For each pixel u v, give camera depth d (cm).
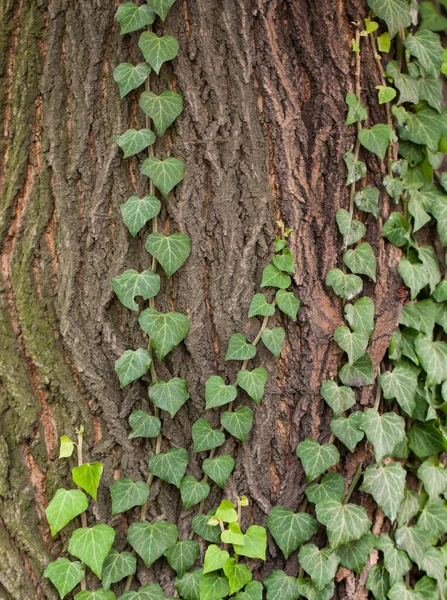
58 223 129
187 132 130
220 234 131
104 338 130
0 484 128
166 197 130
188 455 131
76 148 129
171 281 131
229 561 129
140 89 129
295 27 131
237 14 129
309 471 130
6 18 129
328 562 131
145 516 130
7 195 129
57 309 130
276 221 131
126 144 128
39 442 129
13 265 129
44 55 129
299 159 131
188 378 131
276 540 130
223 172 130
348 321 131
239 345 130
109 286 130
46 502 129
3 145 129
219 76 130
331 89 131
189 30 129
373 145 131
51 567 127
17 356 129
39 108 129
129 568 129
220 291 131
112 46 129
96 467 128
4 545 127
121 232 130
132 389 130
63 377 129
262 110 131
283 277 131
